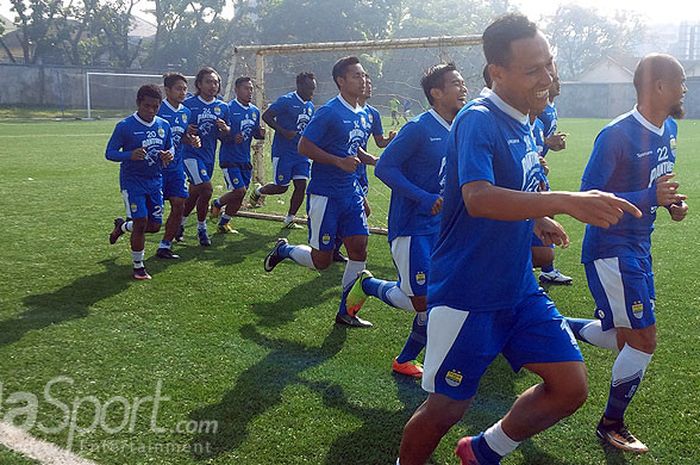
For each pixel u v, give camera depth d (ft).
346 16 130.82
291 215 27.37
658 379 12.67
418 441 8.52
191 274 19.79
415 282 12.64
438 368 8.29
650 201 9.70
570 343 8.33
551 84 7.83
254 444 10.11
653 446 10.31
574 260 22.16
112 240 21.21
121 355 13.48
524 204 6.91
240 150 26.04
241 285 18.71
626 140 10.09
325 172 15.81
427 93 12.89
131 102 138.41
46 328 14.92
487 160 7.41
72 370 12.68
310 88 26.08
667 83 9.96
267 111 25.93
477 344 8.14
